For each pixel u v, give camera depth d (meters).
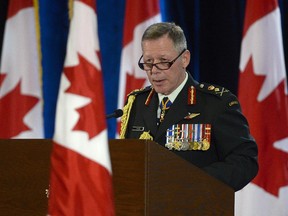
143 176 7.15
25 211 8.01
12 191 8.10
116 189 7.29
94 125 6.83
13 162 8.11
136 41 15.42
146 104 10.02
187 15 16.45
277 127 14.05
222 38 16.25
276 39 14.41
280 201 13.84
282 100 14.19
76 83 6.88
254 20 14.44
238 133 9.46
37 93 16.61
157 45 9.56
